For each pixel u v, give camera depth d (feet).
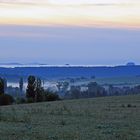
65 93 383.04
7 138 59.67
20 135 63.00
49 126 76.69
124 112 112.78
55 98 254.68
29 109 122.62
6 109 124.36
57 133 65.87
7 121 84.64
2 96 229.25
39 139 59.47
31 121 85.46
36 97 246.27
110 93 439.22
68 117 96.22
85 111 114.01
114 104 153.69
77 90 416.67
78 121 86.94
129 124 81.61
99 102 170.81
